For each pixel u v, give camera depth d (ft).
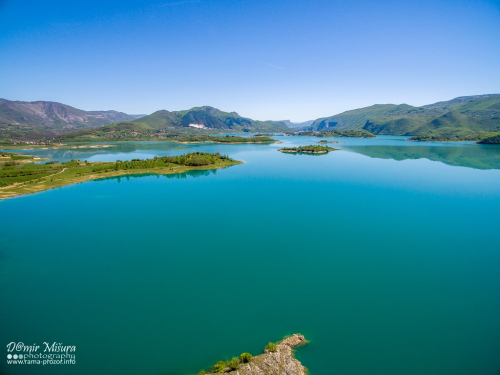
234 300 209.05
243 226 357.20
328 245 300.61
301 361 153.38
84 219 385.09
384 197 484.33
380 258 270.87
